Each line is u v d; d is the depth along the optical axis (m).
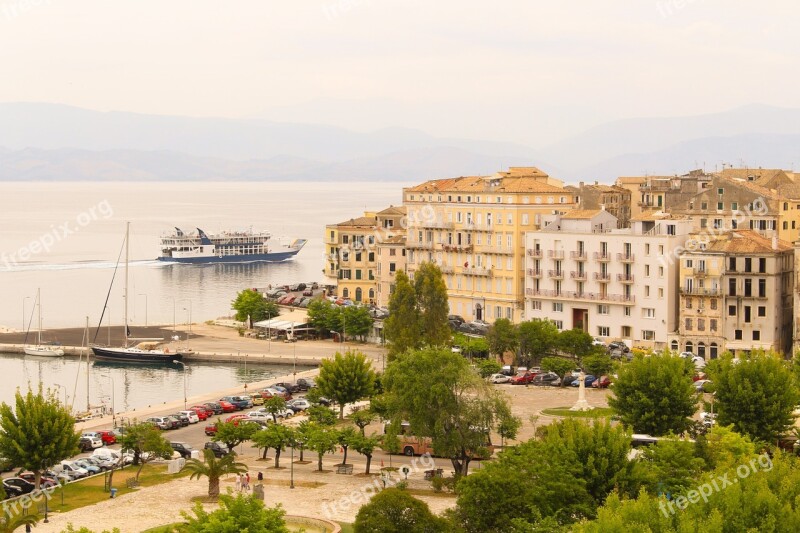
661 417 186.62
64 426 178.38
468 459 179.00
